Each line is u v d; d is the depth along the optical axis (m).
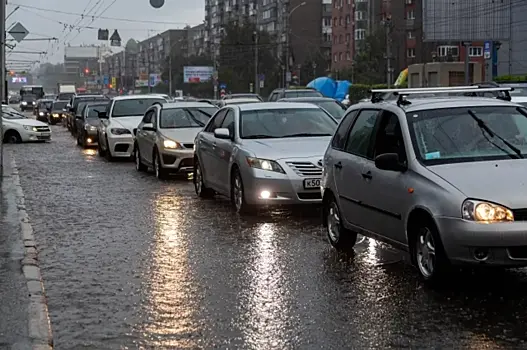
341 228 11.41
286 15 117.25
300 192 14.28
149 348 7.19
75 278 10.13
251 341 7.35
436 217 8.69
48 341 7.29
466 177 8.81
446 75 60.66
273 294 9.09
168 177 22.78
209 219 14.80
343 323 7.86
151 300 8.91
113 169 25.92
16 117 43.34
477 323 7.75
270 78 108.88
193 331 7.70
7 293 9.09
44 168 26.36
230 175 15.63
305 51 123.94
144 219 15.01
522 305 8.37
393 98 11.65
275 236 12.88
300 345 7.21
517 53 64.00
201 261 11.02
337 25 117.94
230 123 16.50
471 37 56.56
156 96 31.16
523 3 62.69
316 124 16.19
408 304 8.50
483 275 9.69
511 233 8.26
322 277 9.91
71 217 15.41
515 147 9.55
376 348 7.07
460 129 9.78
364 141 10.80
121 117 30.08
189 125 22.80
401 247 9.67
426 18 56.41
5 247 11.96
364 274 10.02
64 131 55.22
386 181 9.82
